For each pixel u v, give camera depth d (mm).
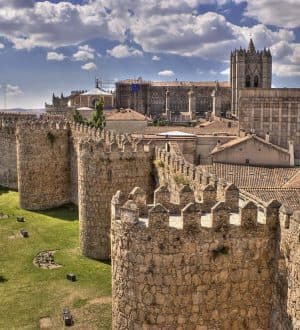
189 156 75812
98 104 130250
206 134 92750
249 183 54344
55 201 66062
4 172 80625
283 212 22406
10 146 79000
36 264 43312
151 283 22578
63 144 66250
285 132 128750
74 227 55156
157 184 44469
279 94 128500
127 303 23219
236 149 69750
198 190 32500
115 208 23750
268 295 23359
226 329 23125
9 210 64188
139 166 45531
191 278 22547
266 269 23203
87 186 45000
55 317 33375
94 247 44969
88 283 38906
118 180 45000
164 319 22734
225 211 22562
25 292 37406
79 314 33656
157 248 22328
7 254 46000
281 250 22531
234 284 22938
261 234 22969
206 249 22500
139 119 113500
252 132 105562
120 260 23344
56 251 46875
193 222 22328
